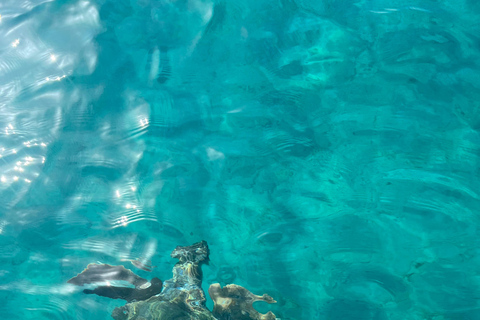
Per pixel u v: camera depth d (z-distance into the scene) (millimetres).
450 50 3559
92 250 2965
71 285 2838
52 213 3094
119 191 3170
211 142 3340
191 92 3543
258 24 3842
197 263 2889
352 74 3523
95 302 2775
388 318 2672
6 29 3883
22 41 3809
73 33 3854
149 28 3873
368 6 3879
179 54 3723
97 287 2824
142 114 3453
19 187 3182
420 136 3230
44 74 3637
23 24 3914
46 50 3758
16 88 3562
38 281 2863
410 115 3314
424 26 3705
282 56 3652
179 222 3062
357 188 3098
